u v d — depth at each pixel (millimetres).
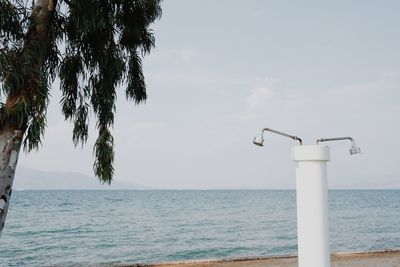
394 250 15195
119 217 39312
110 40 7086
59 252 18750
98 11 6344
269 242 21359
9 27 5797
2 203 5500
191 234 25312
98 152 6980
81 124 7258
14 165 5594
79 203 70812
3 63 5160
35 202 73375
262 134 3691
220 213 45312
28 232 26734
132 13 7367
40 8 6121
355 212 47469
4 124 5504
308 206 2965
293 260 13008
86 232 26688
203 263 12633
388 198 103750
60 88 7281
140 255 17734
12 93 5461
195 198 101750
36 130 5348
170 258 16938
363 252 14625
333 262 12336
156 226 30422
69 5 6531
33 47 5734
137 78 7812
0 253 18422
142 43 7840
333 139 3574
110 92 7184
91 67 7141
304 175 2994
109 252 18641
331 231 26859
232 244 20766
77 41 7074
